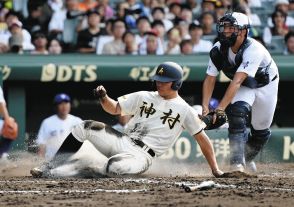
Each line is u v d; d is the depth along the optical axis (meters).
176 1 53.03
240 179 24.81
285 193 21.03
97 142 25.52
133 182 23.64
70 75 40.22
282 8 52.03
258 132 30.31
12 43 43.50
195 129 25.48
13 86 40.19
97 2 49.91
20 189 22.03
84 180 24.30
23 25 48.16
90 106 42.88
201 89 42.56
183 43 43.91
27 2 51.12
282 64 40.91
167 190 21.50
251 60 27.08
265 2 54.47
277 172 31.56
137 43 44.91
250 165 31.08
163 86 25.23
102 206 18.56
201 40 45.56
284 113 44.28
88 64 40.25
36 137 39.91
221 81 41.28
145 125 25.67
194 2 52.28
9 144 37.16
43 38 43.03
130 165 25.08
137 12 49.28
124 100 25.62
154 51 43.09
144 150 25.52
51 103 42.34
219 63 28.16
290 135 40.19
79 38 45.25
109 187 22.34
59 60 40.22
